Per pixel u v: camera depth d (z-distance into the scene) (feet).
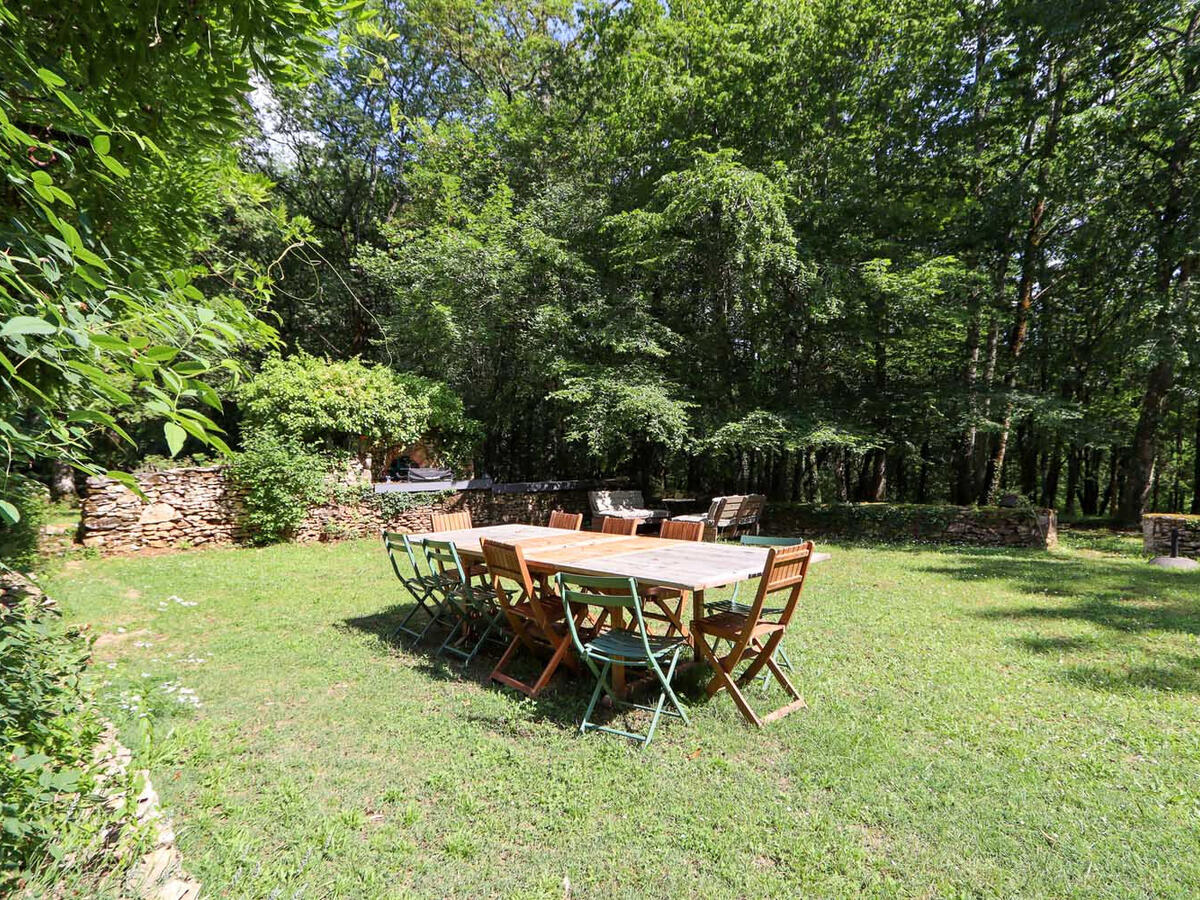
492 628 15.62
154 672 13.84
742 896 7.31
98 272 4.66
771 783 9.73
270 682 13.69
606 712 12.44
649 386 38.22
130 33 6.22
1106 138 36.88
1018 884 7.48
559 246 41.57
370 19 7.15
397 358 45.88
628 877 7.63
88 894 5.99
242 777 9.73
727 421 40.70
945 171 43.19
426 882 7.48
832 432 38.58
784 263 35.60
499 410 46.70
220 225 32.83
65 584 21.98
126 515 28.84
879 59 42.96
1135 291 40.32
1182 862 7.84
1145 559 30.96
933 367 56.29
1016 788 9.59
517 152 51.08
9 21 4.91
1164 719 12.02
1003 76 42.09
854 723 11.78
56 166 6.32
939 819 8.78
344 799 9.20
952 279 37.70
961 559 30.68
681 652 15.21
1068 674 14.37
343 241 65.21
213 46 6.53
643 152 45.52
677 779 9.82
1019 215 38.63
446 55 60.70
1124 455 65.05
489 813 8.91
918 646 16.46
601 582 11.65
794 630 17.94
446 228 43.65
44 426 4.35
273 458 31.63
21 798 5.55
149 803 7.73
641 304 41.60
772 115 42.11
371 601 21.03
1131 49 39.27
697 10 44.47
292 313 59.47
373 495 35.37
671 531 18.61
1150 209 37.81
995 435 47.11
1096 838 8.36
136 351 4.18
